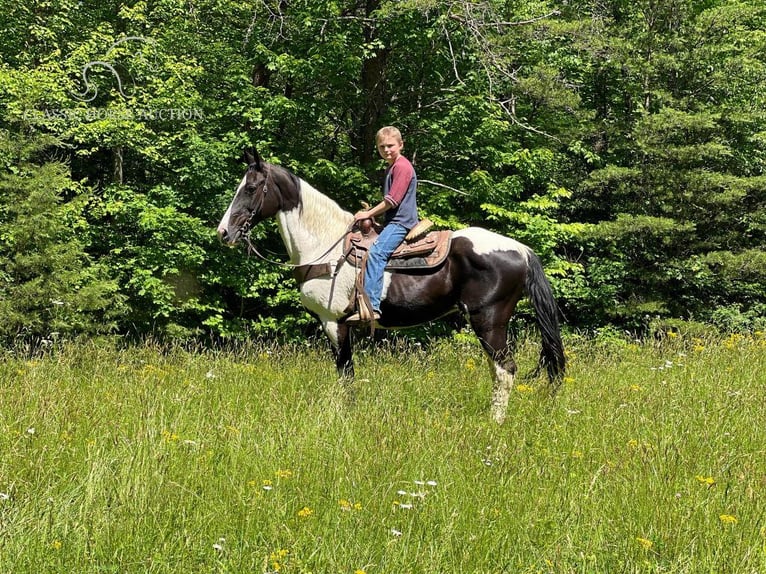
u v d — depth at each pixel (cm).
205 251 1470
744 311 1653
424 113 1591
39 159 1477
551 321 717
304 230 731
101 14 1627
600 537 404
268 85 1697
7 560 354
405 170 704
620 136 1606
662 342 1112
